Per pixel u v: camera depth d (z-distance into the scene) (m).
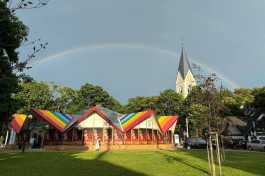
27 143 43.59
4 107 17.19
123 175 12.82
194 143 43.06
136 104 78.81
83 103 73.69
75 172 13.96
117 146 41.09
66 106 71.25
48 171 14.41
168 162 19.06
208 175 12.73
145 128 44.31
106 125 42.06
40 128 42.78
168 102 78.94
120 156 25.19
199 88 17.75
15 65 6.78
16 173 13.70
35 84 60.69
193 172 13.70
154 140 45.38
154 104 78.50
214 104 17.50
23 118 48.56
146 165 17.08
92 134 41.28
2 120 18.48
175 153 29.80
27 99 57.72
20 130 44.97
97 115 42.16
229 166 16.72
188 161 19.81
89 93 76.31
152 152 32.00
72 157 24.30
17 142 45.75
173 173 13.36
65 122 43.56
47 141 41.84
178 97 77.88
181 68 130.75
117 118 47.09
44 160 21.17
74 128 41.00
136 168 15.49
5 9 5.59
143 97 81.06
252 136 61.00
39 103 60.72
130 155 26.48
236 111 79.38
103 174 13.18
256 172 13.93
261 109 64.06
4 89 16.66
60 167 16.25
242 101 81.19
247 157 24.41
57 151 35.62
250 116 75.56
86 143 40.75
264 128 58.69
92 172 13.92
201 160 20.72
